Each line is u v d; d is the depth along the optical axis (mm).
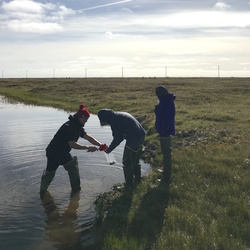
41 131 9375
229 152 6094
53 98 20656
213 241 3131
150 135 8414
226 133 7684
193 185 4578
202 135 7566
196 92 19625
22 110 15461
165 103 4711
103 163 6148
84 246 3277
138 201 4152
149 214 3793
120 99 16812
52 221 3852
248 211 3684
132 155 4625
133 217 3686
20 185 4984
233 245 3047
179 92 19766
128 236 3340
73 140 4629
